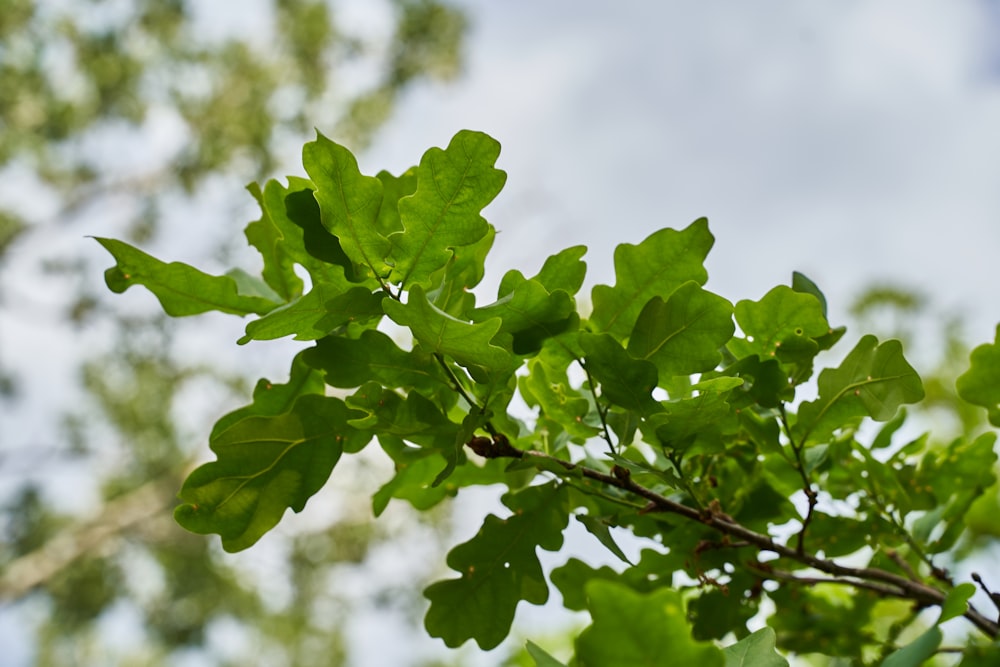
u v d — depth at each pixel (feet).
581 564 3.71
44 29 22.04
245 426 3.34
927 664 3.97
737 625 3.59
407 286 3.28
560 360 3.37
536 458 3.33
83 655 27.76
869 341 3.42
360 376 3.30
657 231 3.40
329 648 27.63
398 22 25.21
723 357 3.51
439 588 3.40
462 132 3.23
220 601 25.25
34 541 24.14
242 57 24.32
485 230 3.26
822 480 3.72
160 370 23.04
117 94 22.93
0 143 22.71
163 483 23.40
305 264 3.35
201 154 23.15
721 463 3.59
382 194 3.23
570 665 3.36
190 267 3.42
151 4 22.58
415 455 3.47
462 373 3.34
